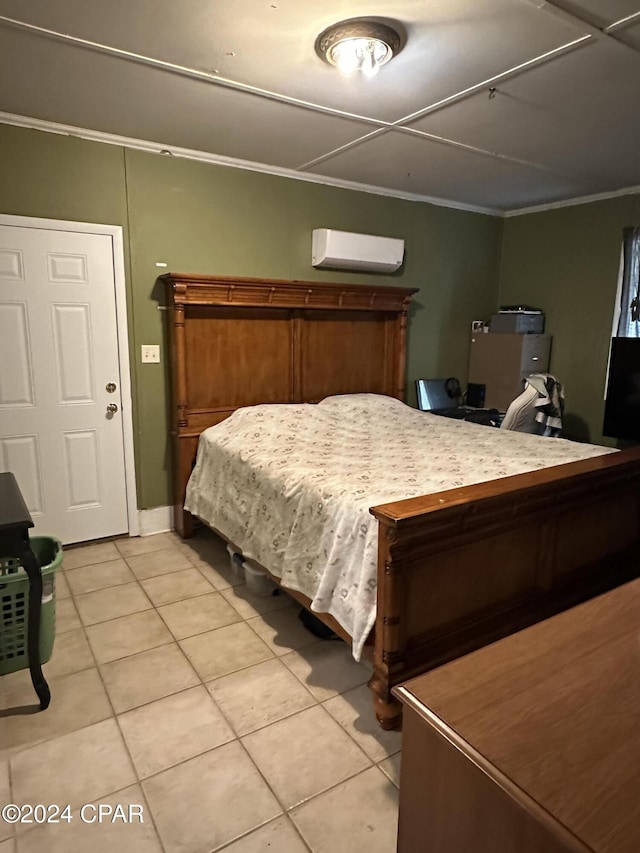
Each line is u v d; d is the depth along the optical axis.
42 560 2.53
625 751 0.81
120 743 1.86
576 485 2.26
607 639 1.11
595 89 2.44
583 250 4.47
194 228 3.51
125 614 2.69
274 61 2.21
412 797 0.93
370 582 1.93
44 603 2.23
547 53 2.13
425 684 0.96
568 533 2.36
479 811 0.80
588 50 2.10
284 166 3.68
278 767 1.77
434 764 0.87
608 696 0.93
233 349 3.68
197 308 3.49
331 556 2.11
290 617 2.68
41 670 2.07
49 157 3.00
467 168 3.67
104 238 3.24
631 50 2.10
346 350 4.20
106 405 3.40
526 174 3.80
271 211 3.78
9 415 3.11
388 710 1.85
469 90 2.46
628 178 3.87
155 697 2.10
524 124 2.87
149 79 2.38
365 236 4.05
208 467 3.34
